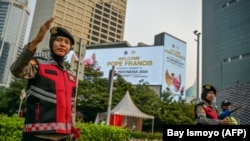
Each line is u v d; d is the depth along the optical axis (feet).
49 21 7.09
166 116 135.85
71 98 8.42
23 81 157.58
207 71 430.20
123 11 525.34
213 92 14.29
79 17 449.06
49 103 7.61
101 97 132.98
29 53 7.13
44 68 7.91
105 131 29.86
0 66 501.56
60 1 426.92
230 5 391.65
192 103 155.63
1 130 20.04
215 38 414.62
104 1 494.18
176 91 266.77
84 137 27.09
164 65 262.67
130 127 97.14
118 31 506.89
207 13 451.53
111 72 41.75
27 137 7.40
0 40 520.42
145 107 139.85
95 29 471.62
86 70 146.72
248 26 358.43
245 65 350.23
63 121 7.69
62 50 8.36
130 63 254.47
